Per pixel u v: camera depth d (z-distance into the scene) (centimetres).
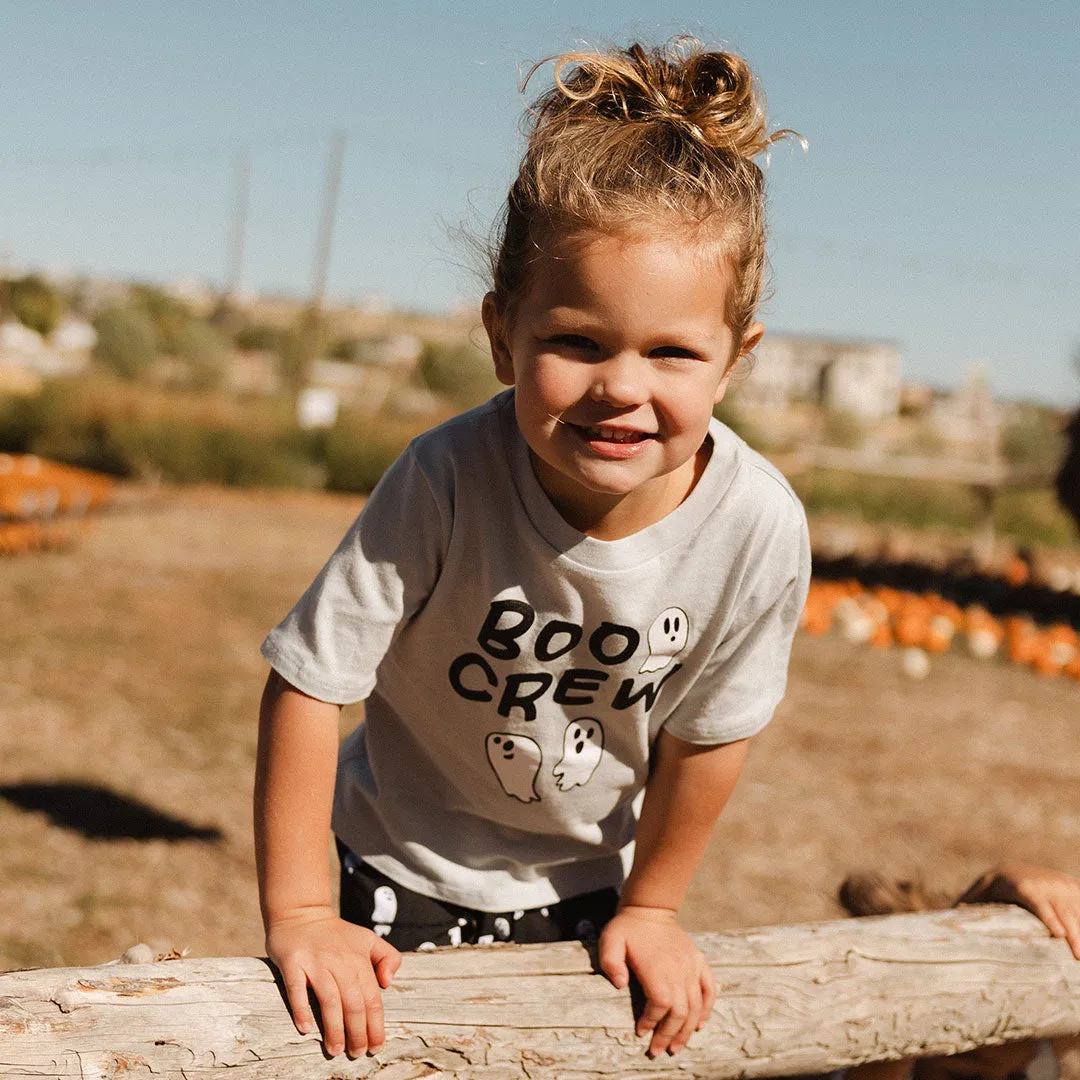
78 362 4856
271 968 139
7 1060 117
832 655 870
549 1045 145
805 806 525
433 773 186
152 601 865
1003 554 1379
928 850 483
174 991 129
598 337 135
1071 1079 217
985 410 2708
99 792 464
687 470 160
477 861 187
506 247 147
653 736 178
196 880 393
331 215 3005
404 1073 137
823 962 164
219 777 501
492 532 158
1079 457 649
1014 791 573
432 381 3562
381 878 187
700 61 150
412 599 161
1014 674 864
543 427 139
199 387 2791
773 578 165
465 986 145
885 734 657
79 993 124
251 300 7306
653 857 172
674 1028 150
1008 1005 172
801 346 8450
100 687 617
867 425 4203
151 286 5334
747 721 170
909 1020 166
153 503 1617
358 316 8262
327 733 156
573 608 160
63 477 1358
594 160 137
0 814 430
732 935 165
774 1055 158
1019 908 185
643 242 132
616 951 156
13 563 970
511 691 168
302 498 1953
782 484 167
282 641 156
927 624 954
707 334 138
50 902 360
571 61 152
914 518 2128
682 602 162
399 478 159
